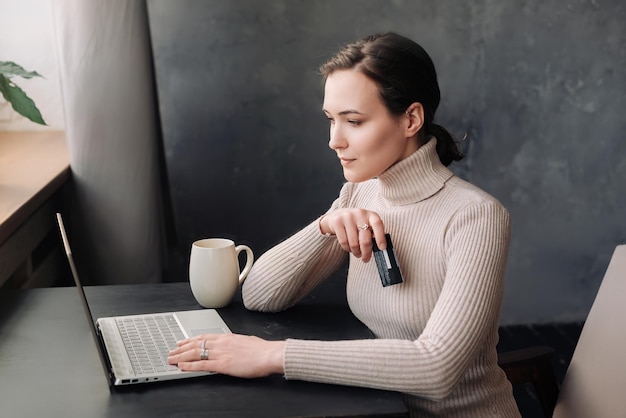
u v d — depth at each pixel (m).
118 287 1.76
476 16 3.06
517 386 2.98
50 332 1.51
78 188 2.39
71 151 2.37
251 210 3.12
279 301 1.61
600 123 3.21
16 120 2.91
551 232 3.30
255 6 2.94
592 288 3.37
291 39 2.98
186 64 2.96
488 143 3.20
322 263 1.68
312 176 3.12
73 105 2.33
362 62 1.39
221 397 1.25
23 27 2.81
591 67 3.15
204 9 2.92
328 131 3.08
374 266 1.53
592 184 3.26
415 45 1.44
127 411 1.20
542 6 3.09
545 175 3.25
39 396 1.25
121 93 2.34
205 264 1.61
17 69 1.99
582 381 1.60
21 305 1.65
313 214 3.15
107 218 2.41
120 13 2.30
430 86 1.45
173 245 2.86
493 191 3.25
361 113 1.40
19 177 2.19
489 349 1.44
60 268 2.50
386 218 1.51
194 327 1.50
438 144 1.53
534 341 3.22
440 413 1.44
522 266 3.33
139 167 2.41
